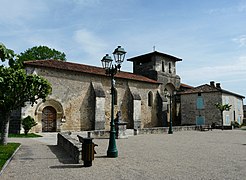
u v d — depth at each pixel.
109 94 25.16
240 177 5.63
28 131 18.47
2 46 4.03
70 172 6.09
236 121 34.38
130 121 26.48
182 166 6.89
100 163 7.33
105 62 9.41
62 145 10.75
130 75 28.84
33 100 11.37
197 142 13.73
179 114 34.66
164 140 14.91
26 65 19.73
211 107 30.73
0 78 4.99
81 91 22.83
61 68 21.41
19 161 7.49
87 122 22.75
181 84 37.31
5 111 10.79
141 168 6.61
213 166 6.89
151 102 29.95
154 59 32.38
